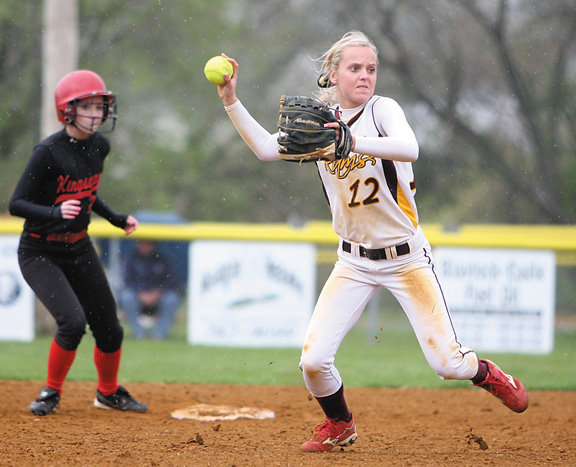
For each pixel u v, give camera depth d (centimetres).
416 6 5553
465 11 5531
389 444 1483
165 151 5691
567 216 5500
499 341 3170
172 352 3011
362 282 1368
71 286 1723
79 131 1653
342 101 1324
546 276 3141
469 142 5631
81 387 2123
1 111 5444
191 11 5594
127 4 5519
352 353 3169
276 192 6062
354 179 1300
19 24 5416
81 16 5431
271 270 3228
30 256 1669
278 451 1398
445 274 3178
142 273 3381
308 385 1366
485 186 5684
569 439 1558
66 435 1487
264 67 5794
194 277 3241
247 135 1362
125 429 1579
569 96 5341
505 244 3145
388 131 1254
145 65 5556
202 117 5812
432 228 3925
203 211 5856
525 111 5403
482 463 1309
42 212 1577
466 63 5562
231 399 2028
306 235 3219
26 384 2131
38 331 3697
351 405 1994
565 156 5412
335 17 5747
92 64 5469
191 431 1579
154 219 3534
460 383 2358
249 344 3231
